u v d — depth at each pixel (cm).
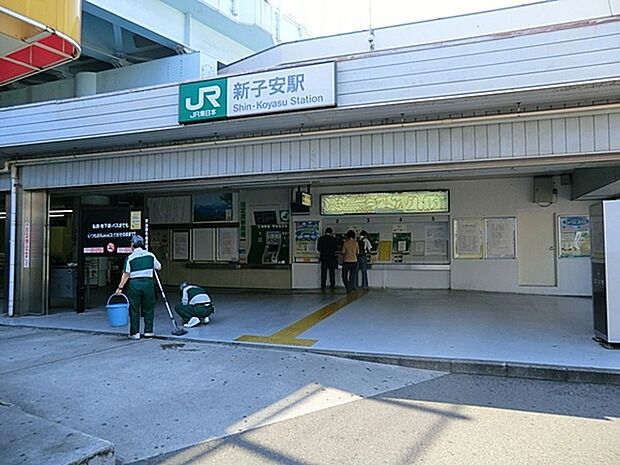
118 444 372
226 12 1466
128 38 1456
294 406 452
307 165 785
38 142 887
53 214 1600
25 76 425
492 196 1248
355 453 354
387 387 513
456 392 499
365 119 732
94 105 841
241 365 588
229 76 730
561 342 675
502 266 1240
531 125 666
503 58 602
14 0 315
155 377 539
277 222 1441
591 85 575
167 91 783
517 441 373
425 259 1327
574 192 1140
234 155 835
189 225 1534
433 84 629
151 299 758
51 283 1088
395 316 902
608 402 467
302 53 1473
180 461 345
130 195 1551
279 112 696
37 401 463
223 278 1484
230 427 403
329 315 922
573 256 1180
